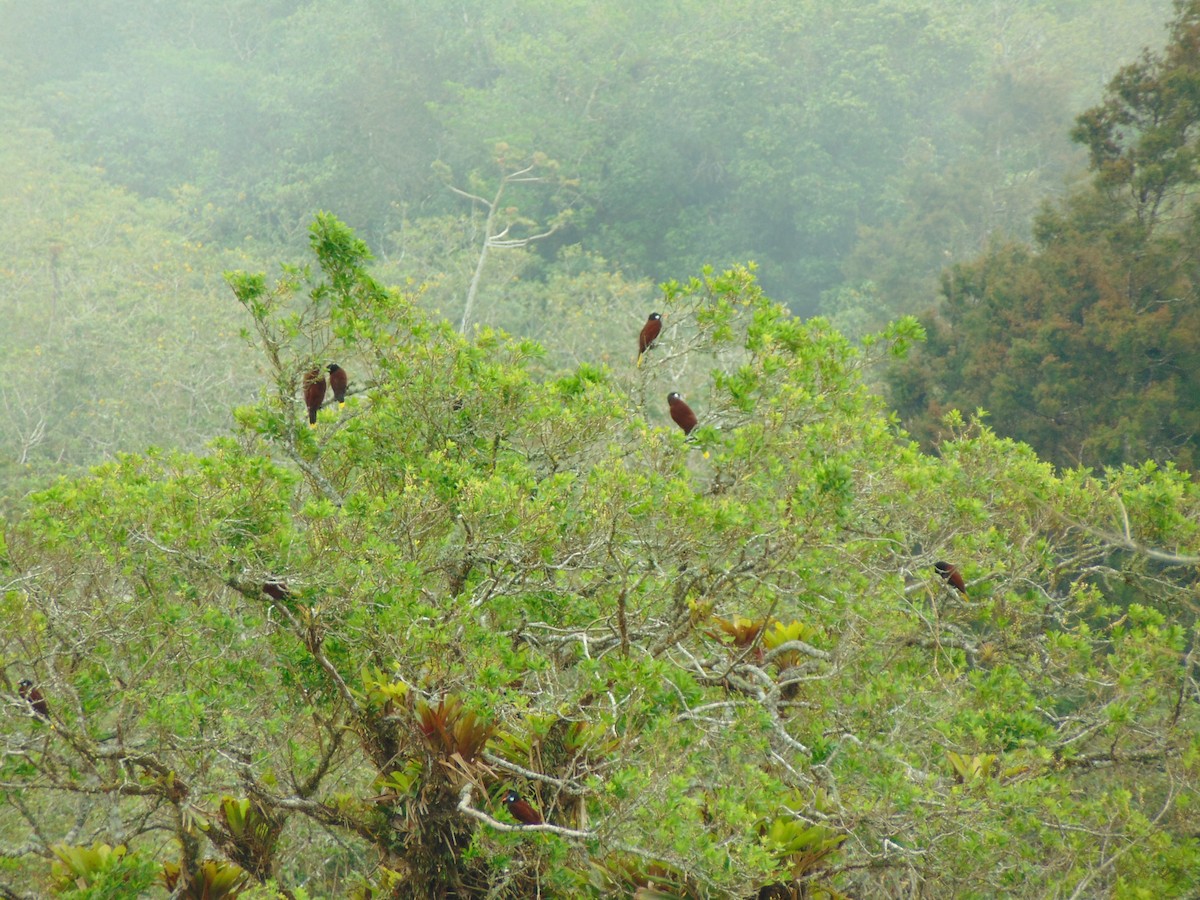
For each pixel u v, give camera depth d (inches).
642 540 238.2
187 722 229.8
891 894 270.7
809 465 259.0
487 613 263.3
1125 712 250.8
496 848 227.3
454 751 232.4
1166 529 302.0
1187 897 227.0
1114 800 238.5
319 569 232.7
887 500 273.0
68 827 314.0
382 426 289.9
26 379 981.2
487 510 237.3
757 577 248.4
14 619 240.5
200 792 245.1
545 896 238.8
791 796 246.4
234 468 250.7
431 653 232.4
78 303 1163.9
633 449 275.1
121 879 247.9
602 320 1098.1
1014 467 316.8
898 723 246.7
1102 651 321.7
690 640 283.7
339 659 257.0
